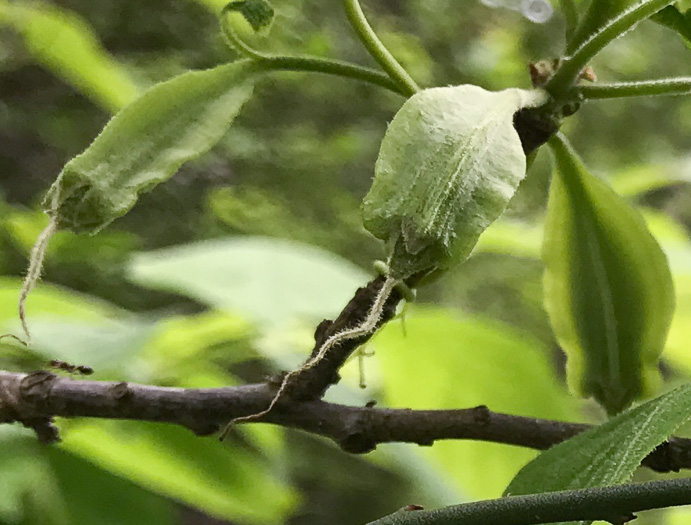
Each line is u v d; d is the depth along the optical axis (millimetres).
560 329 288
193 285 336
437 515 240
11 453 340
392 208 239
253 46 269
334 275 348
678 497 236
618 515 237
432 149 241
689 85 262
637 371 286
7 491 335
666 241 387
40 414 273
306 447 776
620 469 242
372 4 809
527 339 387
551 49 882
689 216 882
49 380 273
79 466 347
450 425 268
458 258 240
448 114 242
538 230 385
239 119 820
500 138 243
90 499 348
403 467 373
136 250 660
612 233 281
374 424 269
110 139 259
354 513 813
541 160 614
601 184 279
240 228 754
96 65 420
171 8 766
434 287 846
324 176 818
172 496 359
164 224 794
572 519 238
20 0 527
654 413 247
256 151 808
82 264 626
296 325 357
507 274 878
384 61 262
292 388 268
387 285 240
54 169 873
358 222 791
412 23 854
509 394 342
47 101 873
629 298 283
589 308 286
